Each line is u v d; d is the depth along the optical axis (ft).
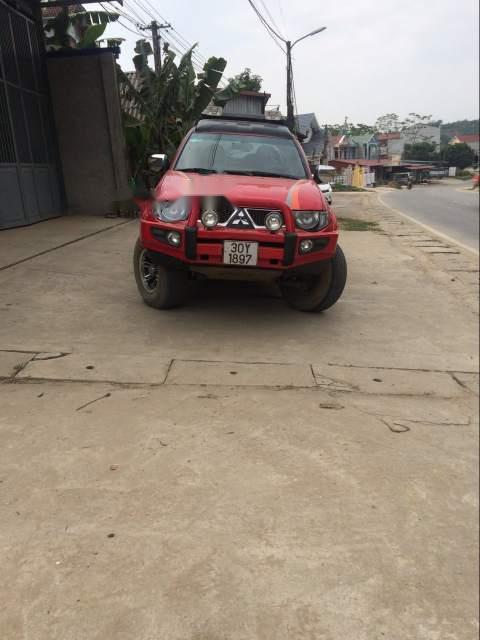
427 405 10.98
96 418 9.35
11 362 11.44
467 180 243.40
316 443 9.02
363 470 8.32
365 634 5.50
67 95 35.14
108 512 6.94
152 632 5.31
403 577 6.26
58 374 11.01
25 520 6.70
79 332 13.50
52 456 8.11
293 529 6.88
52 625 5.31
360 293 19.71
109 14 40.42
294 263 13.41
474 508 7.62
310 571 6.22
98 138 35.83
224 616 5.55
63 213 36.70
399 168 226.58
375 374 12.33
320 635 5.43
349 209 65.41
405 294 20.01
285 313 16.34
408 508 7.49
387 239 35.37
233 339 13.79
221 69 44.16
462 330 16.07
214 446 8.68
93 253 22.93
